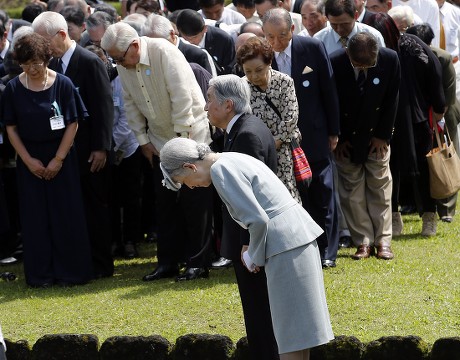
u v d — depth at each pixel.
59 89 9.78
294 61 9.69
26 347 7.40
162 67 9.47
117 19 12.13
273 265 6.34
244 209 6.22
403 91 10.55
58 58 10.09
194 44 11.25
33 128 9.72
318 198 9.72
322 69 9.71
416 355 6.88
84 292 9.50
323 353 7.01
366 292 8.63
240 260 6.84
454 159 10.82
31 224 9.90
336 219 9.82
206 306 8.55
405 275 9.24
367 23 11.00
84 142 10.14
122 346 7.26
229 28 12.77
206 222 9.59
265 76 8.84
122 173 11.16
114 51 9.34
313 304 6.38
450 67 11.24
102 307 8.77
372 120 9.98
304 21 11.73
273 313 6.41
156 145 9.79
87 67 10.06
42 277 9.92
